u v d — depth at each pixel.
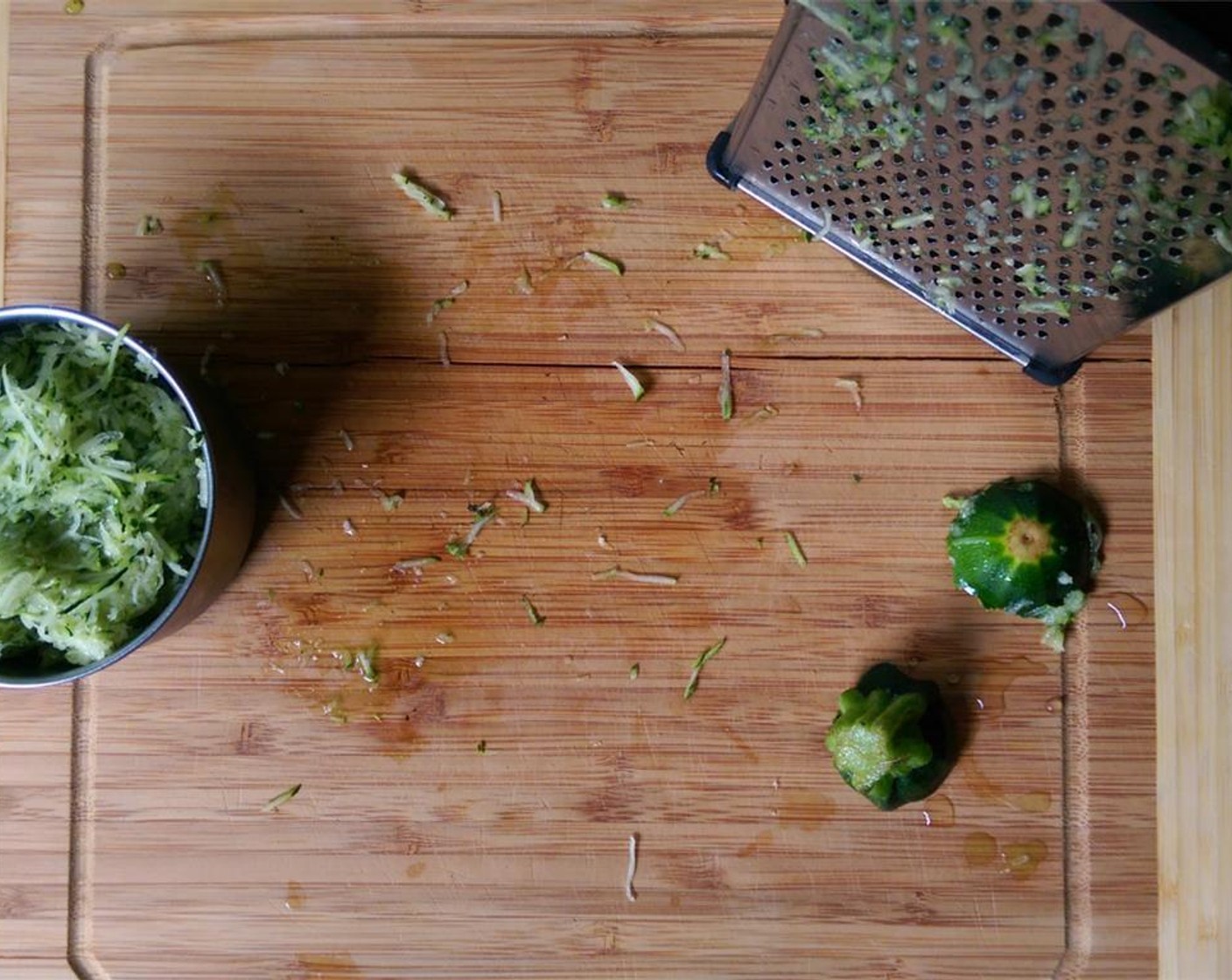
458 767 0.47
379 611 0.47
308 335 0.48
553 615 0.47
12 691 0.47
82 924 0.47
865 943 0.47
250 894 0.47
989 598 0.47
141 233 0.47
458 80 0.48
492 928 0.47
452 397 0.48
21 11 0.47
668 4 0.48
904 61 0.39
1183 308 0.47
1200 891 0.47
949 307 0.47
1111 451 0.48
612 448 0.48
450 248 0.48
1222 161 0.38
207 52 0.48
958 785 0.47
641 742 0.47
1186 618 0.47
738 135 0.45
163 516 0.43
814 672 0.47
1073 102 0.38
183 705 0.47
